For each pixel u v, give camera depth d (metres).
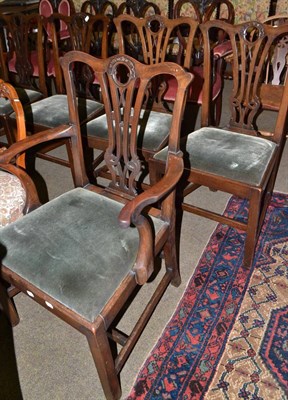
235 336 1.25
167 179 0.99
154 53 1.84
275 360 1.17
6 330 1.33
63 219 1.10
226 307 1.36
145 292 1.45
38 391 1.13
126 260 0.97
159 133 1.62
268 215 1.81
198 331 1.28
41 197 2.07
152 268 0.97
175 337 1.27
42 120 1.88
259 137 1.55
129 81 1.06
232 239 1.68
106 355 0.94
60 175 2.29
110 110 1.15
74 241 1.02
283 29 1.35
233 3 3.09
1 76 2.65
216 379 1.13
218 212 1.88
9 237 1.04
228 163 1.37
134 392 1.12
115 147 1.23
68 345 1.26
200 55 2.51
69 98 1.17
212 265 1.55
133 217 0.86
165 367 1.18
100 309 0.87
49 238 1.03
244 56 1.48
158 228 1.13
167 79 2.15
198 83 2.11
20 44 2.23
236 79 1.55
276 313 1.32
